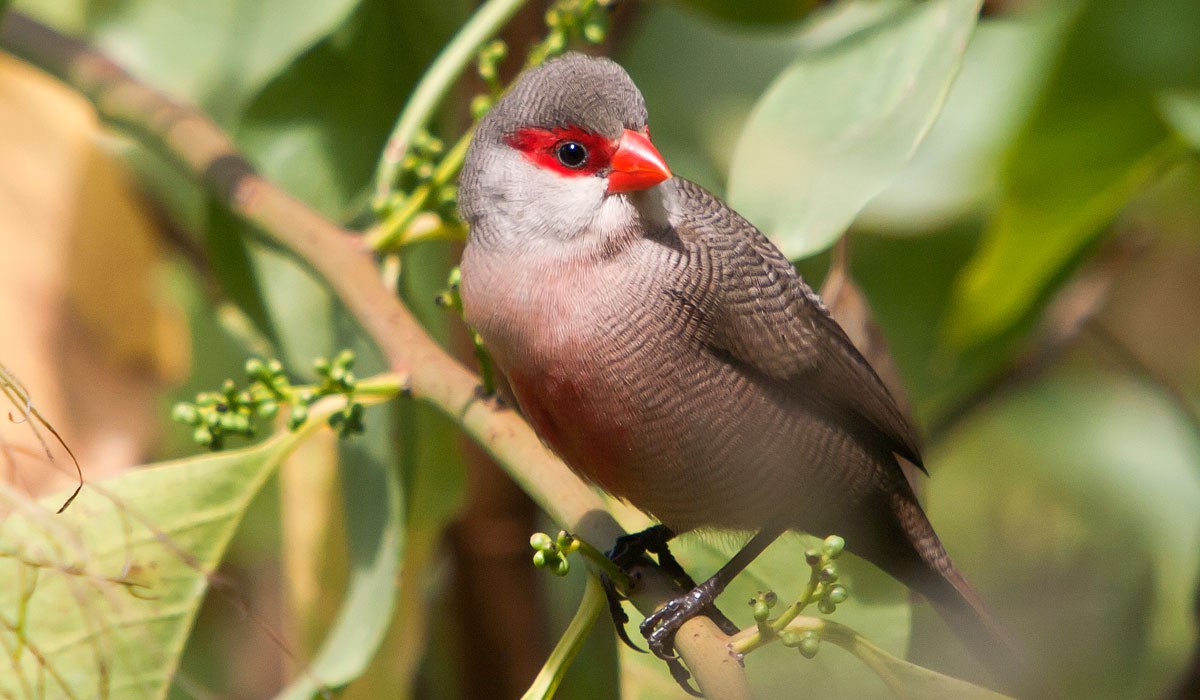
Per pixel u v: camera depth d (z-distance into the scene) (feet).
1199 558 29.58
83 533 21.15
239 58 28.84
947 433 31.45
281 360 27.48
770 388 24.25
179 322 29.45
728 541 25.71
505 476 28.86
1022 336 29.01
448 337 30.40
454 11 30.22
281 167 28.99
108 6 29.45
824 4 29.78
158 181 32.04
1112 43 22.39
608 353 23.41
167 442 31.68
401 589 25.94
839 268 27.04
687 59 34.22
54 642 20.31
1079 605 31.14
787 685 23.24
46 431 26.71
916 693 18.34
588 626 19.06
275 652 31.53
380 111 29.55
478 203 24.49
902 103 23.32
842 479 25.02
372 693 25.80
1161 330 35.55
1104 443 33.14
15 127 28.63
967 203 29.58
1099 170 23.65
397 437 25.04
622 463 24.06
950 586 25.90
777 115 24.12
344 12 27.43
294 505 26.40
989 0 29.25
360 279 23.73
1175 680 27.35
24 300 27.86
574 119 23.93
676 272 23.56
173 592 21.29
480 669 29.45
